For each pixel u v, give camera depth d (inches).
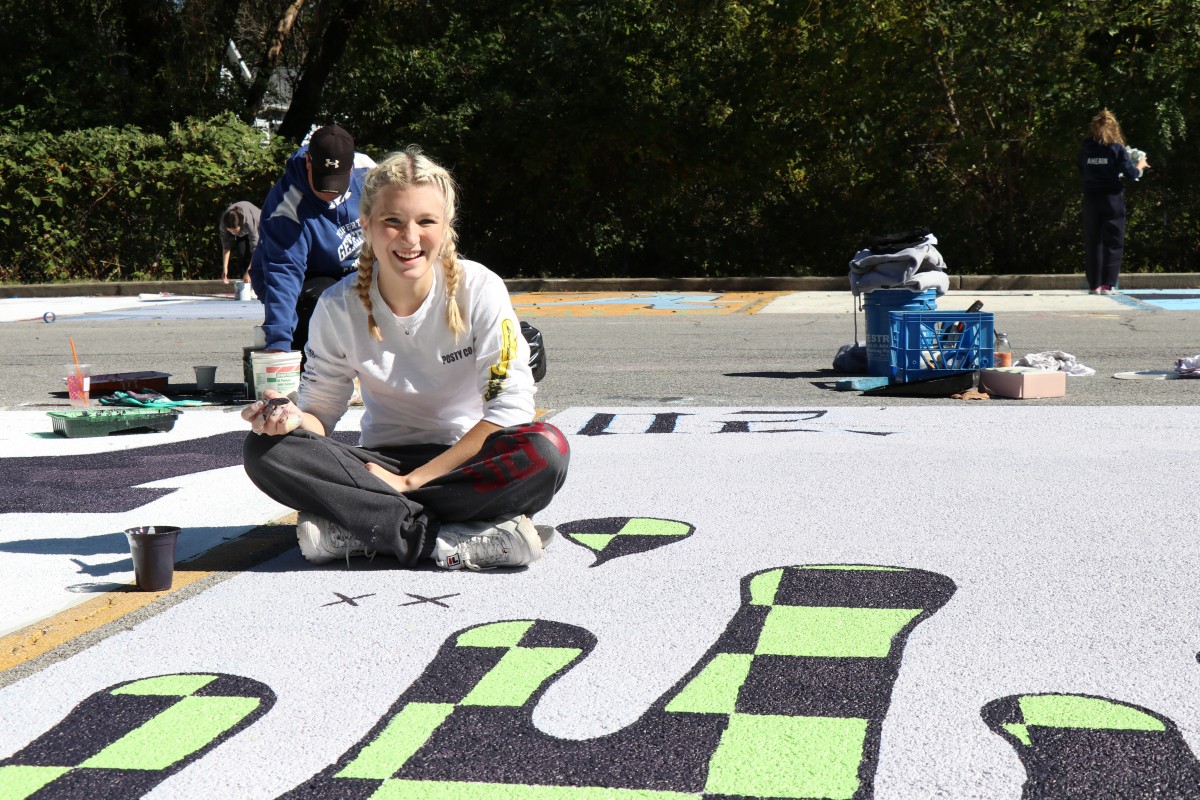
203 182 735.1
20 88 811.4
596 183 758.5
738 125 725.9
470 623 119.2
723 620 118.5
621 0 729.0
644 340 420.5
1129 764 86.2
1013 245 717.3
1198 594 124.0
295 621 120.8
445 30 807.1
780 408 257.9
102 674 107.0
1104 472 184.7
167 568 132.8
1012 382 266.7
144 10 835.4
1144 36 684.7
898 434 222.1
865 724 93.6
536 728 94.0
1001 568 134.3
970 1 682.8
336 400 149.2
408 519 138.9
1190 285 614.9
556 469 138.9
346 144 235.1
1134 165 560.1
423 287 140.6
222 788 85.2
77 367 261.3
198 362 376.5
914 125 717.3
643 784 84.4
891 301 292.2
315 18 824.3
